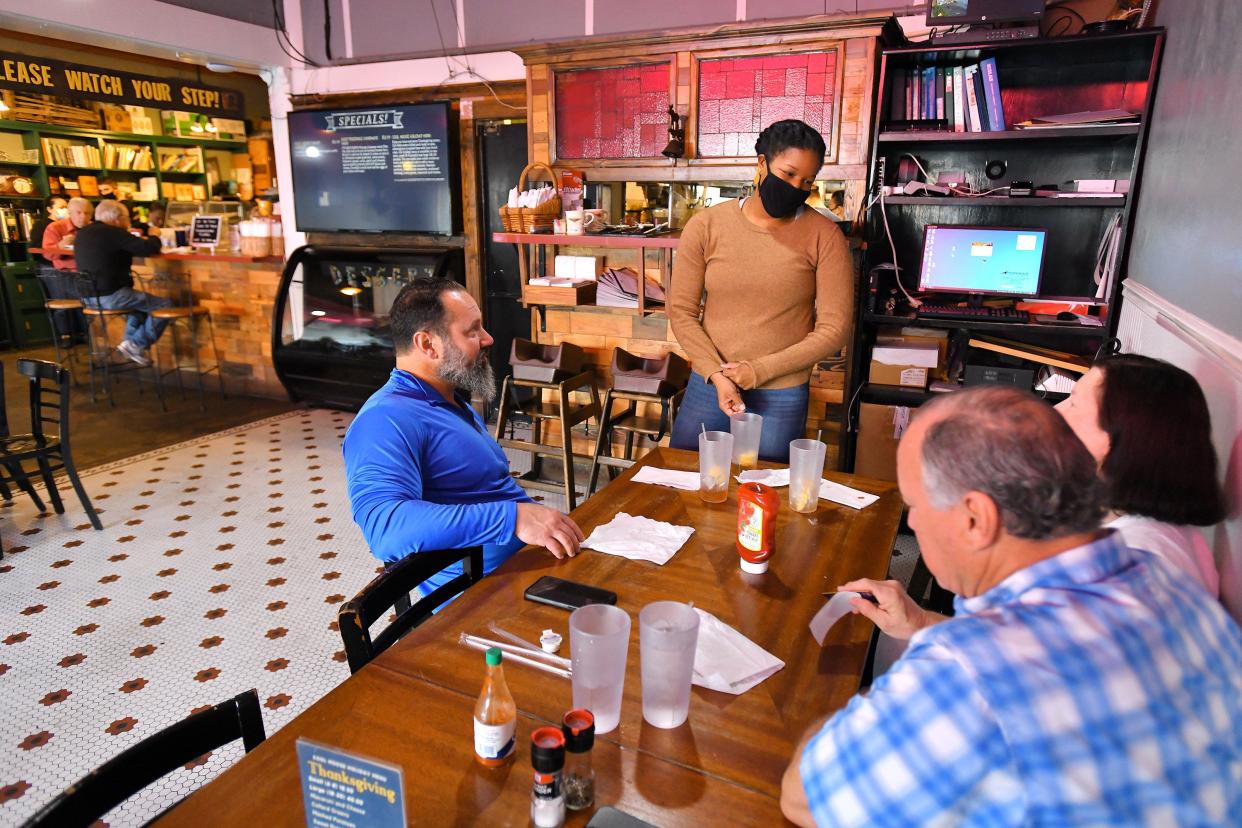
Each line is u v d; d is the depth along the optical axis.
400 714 1.07
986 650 0.67
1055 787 0.63
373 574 3.19
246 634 2.73
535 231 3.88
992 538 0.74
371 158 5.17
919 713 0.68
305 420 5.44
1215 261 1.73
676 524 1.75
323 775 0.79
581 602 1.36
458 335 1.83
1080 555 0.73
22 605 2.92
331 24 5.25
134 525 3.66
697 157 3.79
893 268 3.44
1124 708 0.64
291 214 5.72
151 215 6.93
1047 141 3.36
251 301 5.88
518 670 1.17
